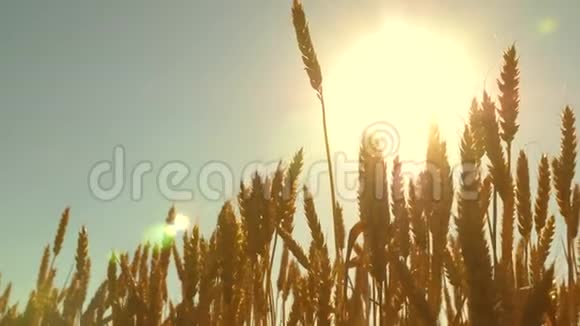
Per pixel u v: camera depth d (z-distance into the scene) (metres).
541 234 3.29
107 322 4.60
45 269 6.01
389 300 2.71
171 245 3.92
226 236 3.19
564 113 3.46
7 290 6.39
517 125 2.62
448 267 2.33
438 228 2.61
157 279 3.26
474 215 1.43
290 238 3.57
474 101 2.51
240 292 3.24
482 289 1.40
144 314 3.16
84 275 5.37
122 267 3.45
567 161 3.38
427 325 1.82
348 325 2.93
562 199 3.34
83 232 5.45
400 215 2.89
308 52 3.67
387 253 2.70
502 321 1.40
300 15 3.72
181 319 2.98
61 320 5.00
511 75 2.68
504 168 2.39
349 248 3.02
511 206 2.42
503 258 2.33
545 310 1.46
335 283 3.24
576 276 3.28
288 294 4.41
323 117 3.48
